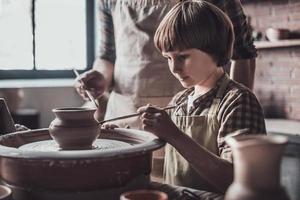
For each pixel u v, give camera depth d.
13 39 3.84
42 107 3.76
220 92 1.27
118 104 1.84
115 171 0.97
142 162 1.04
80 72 4.20
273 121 3.62
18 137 1.23
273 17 3.87
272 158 0.67
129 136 1.25
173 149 1.29
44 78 4.02
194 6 1.23
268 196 0.66
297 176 2.87
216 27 1.21
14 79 3.90
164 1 1.70
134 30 1.78
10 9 3.79
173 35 1.19
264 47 3.72
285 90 3.81
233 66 1.62
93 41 4.21
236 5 1.58
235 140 0.71
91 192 0.97
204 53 1.21
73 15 4.09
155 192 0.85
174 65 1.23
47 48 4.00
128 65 1.82
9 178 1.01
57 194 0.97
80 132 1.08
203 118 1.27
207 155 1.09
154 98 1.75
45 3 3.92
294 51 3.71
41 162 0.93
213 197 1.03
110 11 1.93
